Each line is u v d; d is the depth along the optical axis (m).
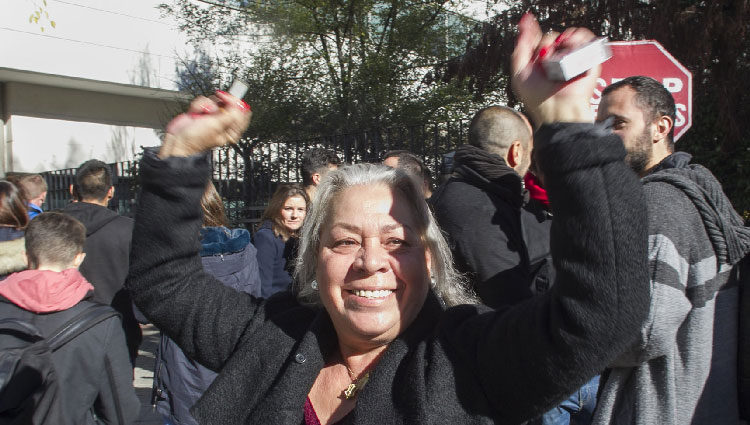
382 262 1.47
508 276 2.58
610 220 1.09
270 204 4.51
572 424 2.98
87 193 4.37
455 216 2.67
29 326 2.52
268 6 14.02
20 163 17.66
